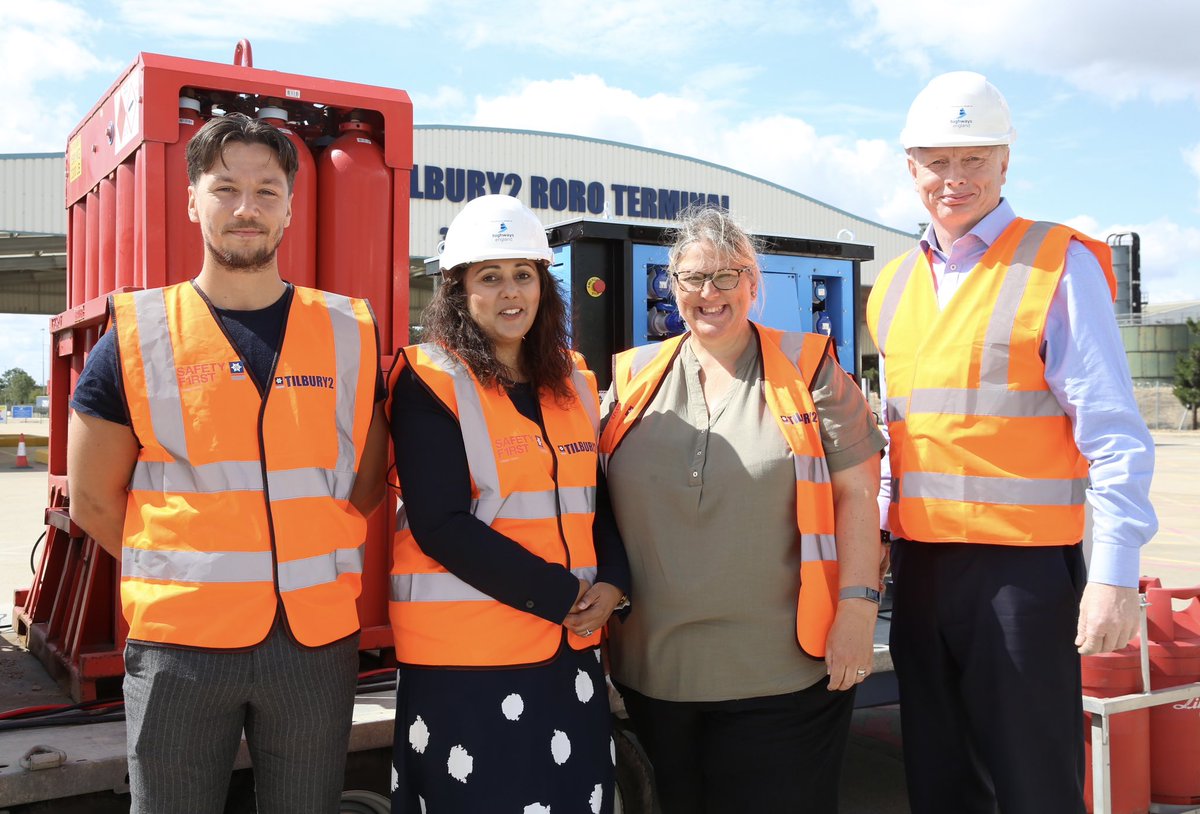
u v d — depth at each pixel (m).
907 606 2.51
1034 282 2.31
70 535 3.22
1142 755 3.24
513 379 2.24
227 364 1.90
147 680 1.84
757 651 2.27
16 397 116.88
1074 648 2.32
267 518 1.88
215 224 1.90
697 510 2.29
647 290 3.81
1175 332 47.00
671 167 28.17
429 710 2.05
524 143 26.36
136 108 2.76
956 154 2.39
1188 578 8.67
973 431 2.34
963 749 2.50
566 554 2.15
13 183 21.23
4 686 3.09
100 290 3.15
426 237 25.22
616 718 2.96
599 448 2.51
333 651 1.94
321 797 1.96
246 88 2.80
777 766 2.32
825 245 4.27
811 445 2.29
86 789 2.28
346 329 2.06
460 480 2.06
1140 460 2.17
